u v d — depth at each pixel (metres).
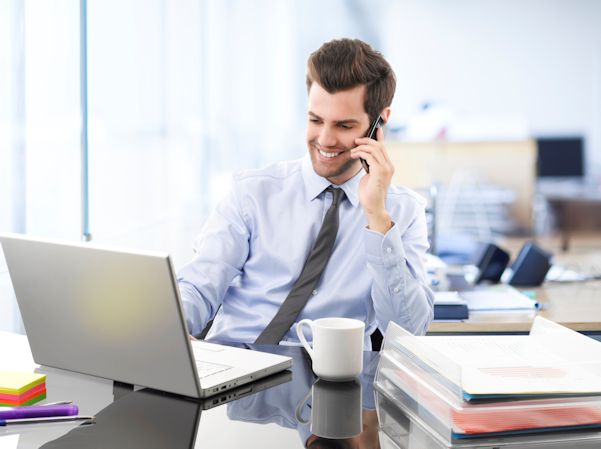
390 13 7.92
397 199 1.94
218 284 1.85
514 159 6.09
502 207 6.21
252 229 1.91
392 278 1.74
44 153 2.07
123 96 2.78
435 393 1.09
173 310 1.12
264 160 5.77
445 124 6.90
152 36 3.15
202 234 1.95
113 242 2.64
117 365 1.23
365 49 1.79
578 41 8.00
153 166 3.16
